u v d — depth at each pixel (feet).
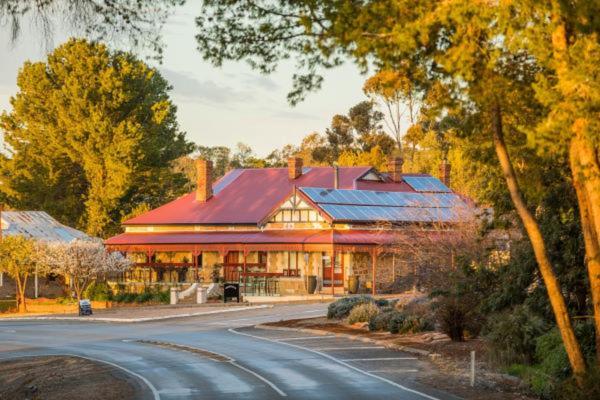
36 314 210.79
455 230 158.92
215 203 269.44
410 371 107.96
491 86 67.82
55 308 222.28
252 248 234.58
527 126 69.05
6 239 228.02
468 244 150.71
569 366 90.63
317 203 231.91
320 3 68.23
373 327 150.00
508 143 79.00
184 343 141.28
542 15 61.46
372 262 232.32
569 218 96.48
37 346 144.66
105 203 302.04
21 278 252.42
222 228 254.88
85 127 299.58
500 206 100.53
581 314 97.86
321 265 237.86
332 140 463.42
